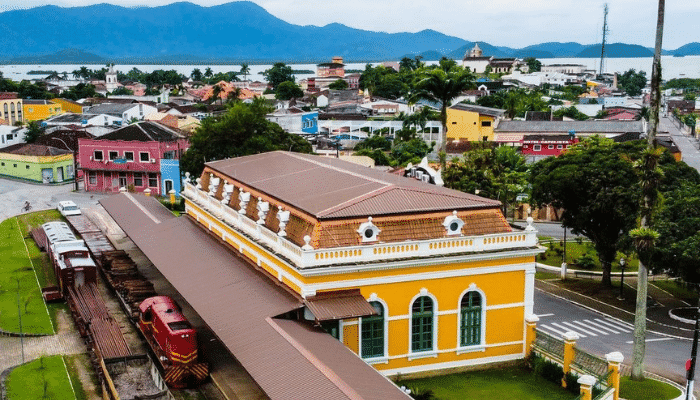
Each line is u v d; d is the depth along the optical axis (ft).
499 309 129.29
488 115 451.12
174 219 196.44
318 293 116.57
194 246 165.48
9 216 291.58
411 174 204.64
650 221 125.18
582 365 118.32
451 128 466.70
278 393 91.61
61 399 121.19
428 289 123.54
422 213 126.21
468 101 607.78
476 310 128.36
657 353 143.23
